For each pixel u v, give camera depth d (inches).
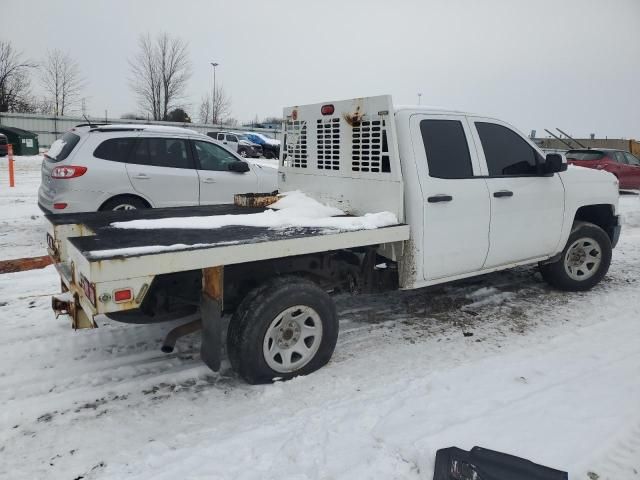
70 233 156.0
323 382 142.6
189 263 120.4
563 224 209.3
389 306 205.3
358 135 173.6
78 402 131.7
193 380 144.6
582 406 128.8
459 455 103.0
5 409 127.3
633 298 218.2
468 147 179.8
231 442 114.0
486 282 238.5
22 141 1027.9
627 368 151.3
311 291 142.0
